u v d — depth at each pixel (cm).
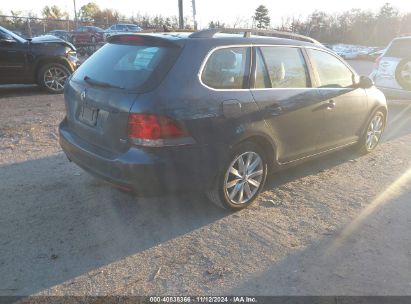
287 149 452
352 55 4291
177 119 346
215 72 378
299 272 324
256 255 346
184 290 302
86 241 361
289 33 484
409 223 405
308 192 475
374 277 320
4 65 978
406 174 539
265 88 418
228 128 379
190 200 441
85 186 469
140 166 342
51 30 2994
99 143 379
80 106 404
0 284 304
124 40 411
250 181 423
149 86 346
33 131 684
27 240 359
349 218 414
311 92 466
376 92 600
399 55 945
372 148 621
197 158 365
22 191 453
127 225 390
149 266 329
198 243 362
